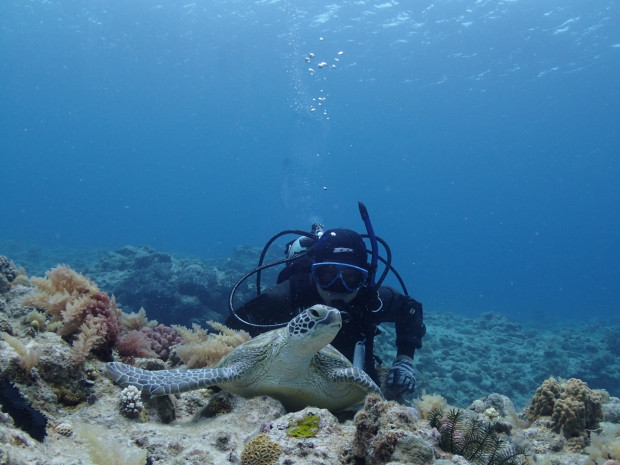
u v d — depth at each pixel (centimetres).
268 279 504
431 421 99
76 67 2331
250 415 110
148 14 1503
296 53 1532
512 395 398
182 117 3141
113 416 106
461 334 575
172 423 118
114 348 136
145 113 3195
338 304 150
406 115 2147
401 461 80
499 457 93
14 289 165
